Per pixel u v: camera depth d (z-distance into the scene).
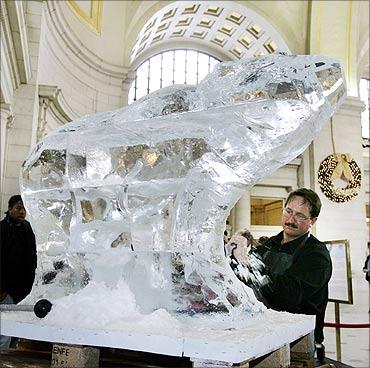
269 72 1.45
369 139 19.89
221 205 1.63
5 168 6.66
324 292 2.36
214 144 1.53
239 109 1.46
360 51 16.12
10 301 4.63
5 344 3.83
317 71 1.41
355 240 14.67
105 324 1.41
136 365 1.50
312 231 14.58
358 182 15.05
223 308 1.42
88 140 1.68
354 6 15.38
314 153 15.10
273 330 1.40
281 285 2.11
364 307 11.56
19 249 4.60
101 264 1.58
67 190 1.69
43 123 7.68
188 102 1.56
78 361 1.41
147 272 1.52
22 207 4.60
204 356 1.22
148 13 13.68
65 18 9.88
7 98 6.10
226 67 1.54
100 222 1.63
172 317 1.41
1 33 4.84
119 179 1.63
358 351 6.61
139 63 17.17
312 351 1.79
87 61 11.78
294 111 1.44
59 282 1.66
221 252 1.66
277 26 15.56
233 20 16.12
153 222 1.58
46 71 8.85
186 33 17.30
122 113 1.69
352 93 15.75
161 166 1.58
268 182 15.24
